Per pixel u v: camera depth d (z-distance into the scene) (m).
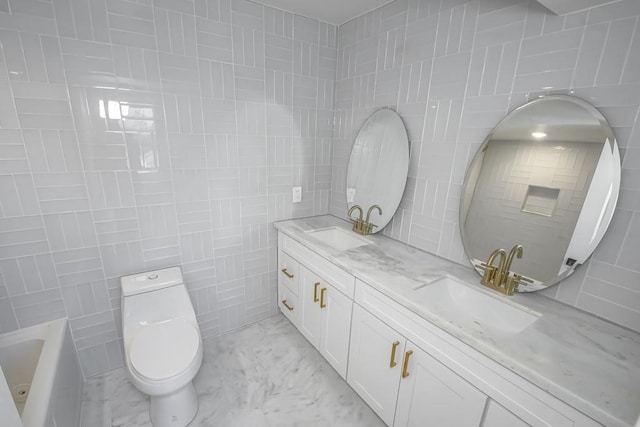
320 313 1.78
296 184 2.21
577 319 1.06
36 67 1.29
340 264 1.51
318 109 2.16
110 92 1.45
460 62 1.38
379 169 1.88
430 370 1.11
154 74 1.54
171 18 1.53
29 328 1.49
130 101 1.51
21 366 1.45
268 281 2.27
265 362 1.88
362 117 1.99
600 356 0.87
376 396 1.42
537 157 1.15
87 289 1.59
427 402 1.15
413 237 1.73
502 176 1.26
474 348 0.93
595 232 1.02
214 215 1.91
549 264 1.14
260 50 1.82
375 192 1.92
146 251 1.72
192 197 1.80
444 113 1.48
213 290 2.03
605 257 1.03
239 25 1.72
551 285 1.14
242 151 1.91
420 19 1.53
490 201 1.31
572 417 0.74
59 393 1.25
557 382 0.76
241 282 2.14
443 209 1.55
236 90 1.80
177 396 1.40
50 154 1.38
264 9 1.77
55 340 1.41
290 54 1.93
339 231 2.09
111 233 1.60
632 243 0.98
